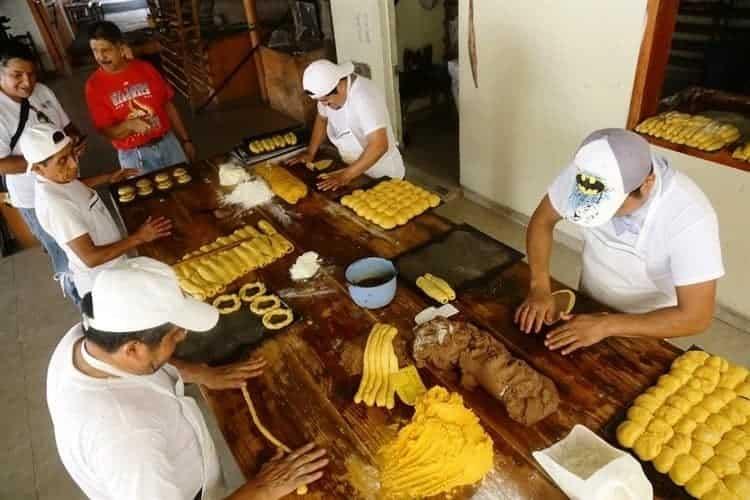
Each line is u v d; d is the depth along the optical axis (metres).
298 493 1.51
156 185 3.46
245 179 3.39
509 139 4.48
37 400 3.50
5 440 3.24
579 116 3.81
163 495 1.33
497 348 1.78
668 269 1.88
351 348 1.99
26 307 4.38
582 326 1.86
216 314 1.57
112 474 1.31
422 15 6.37
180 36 7.82
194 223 2.99
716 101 3.73
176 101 8.86
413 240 2.59
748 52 4.53
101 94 3.92
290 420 1.74
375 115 3.14
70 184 2.71
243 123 7.61
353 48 5.84
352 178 3.21
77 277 2.98
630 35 3.23
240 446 1.67
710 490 1.38
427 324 1.90
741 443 1.48
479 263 2.36
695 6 4.81
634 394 1.68
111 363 1.40
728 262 3.31
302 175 3.38
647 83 3.31
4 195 4.75
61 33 11.15
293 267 2.46
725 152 3.12
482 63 4.36
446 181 5.50
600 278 2.15
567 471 1.39
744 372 1.69
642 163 1.57
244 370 1.93
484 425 1.65
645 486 1.36
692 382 1.67
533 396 1.63
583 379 1.75
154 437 1.38
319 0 6.73
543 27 3.72
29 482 2.98
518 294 2.15
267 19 8.34
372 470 1.55
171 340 1.46
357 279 2.24
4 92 3.33
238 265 2.52
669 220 1.74
